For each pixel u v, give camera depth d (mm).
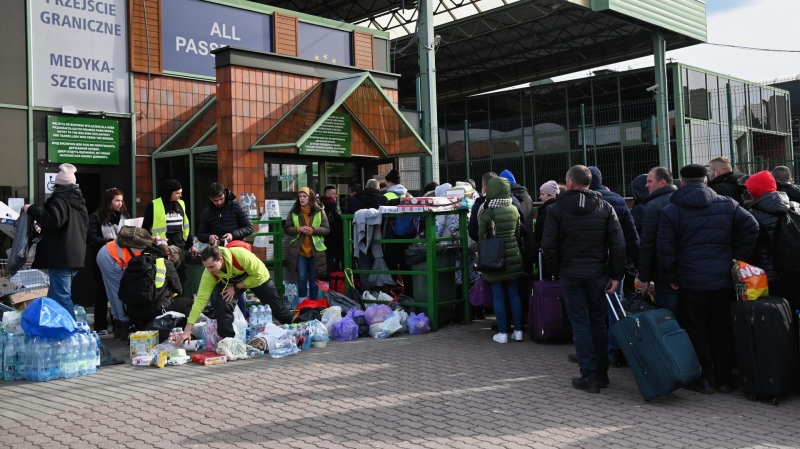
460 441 4559
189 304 8359
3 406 5531
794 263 5766
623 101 25062
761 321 5461
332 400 5547
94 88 11078
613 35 23859
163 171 11672
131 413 5266
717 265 5754
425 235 9102
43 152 10547
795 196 6480
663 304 6289
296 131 10922
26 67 10406
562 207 5930
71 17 10844
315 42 13750
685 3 21547
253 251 10711
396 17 21188
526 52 25953
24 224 7660
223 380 6258
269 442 4555
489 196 7863
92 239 8531
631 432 4762
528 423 4953
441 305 8773
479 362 6887
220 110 10867
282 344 7281
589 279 5848
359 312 8602
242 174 10797
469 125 18109
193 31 12172
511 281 7992
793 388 5520
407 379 6215
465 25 21875
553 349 7508
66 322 6500
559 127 25766
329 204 10812
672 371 5320
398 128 12359
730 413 5238
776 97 20141
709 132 18172
